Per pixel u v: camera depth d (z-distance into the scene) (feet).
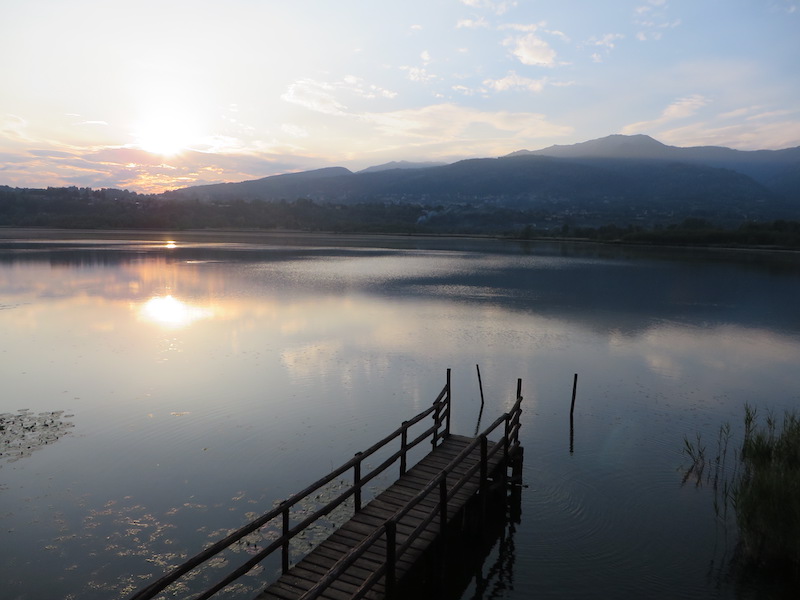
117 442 52.90
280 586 29.96
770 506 35.86
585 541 39.55
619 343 98.37
